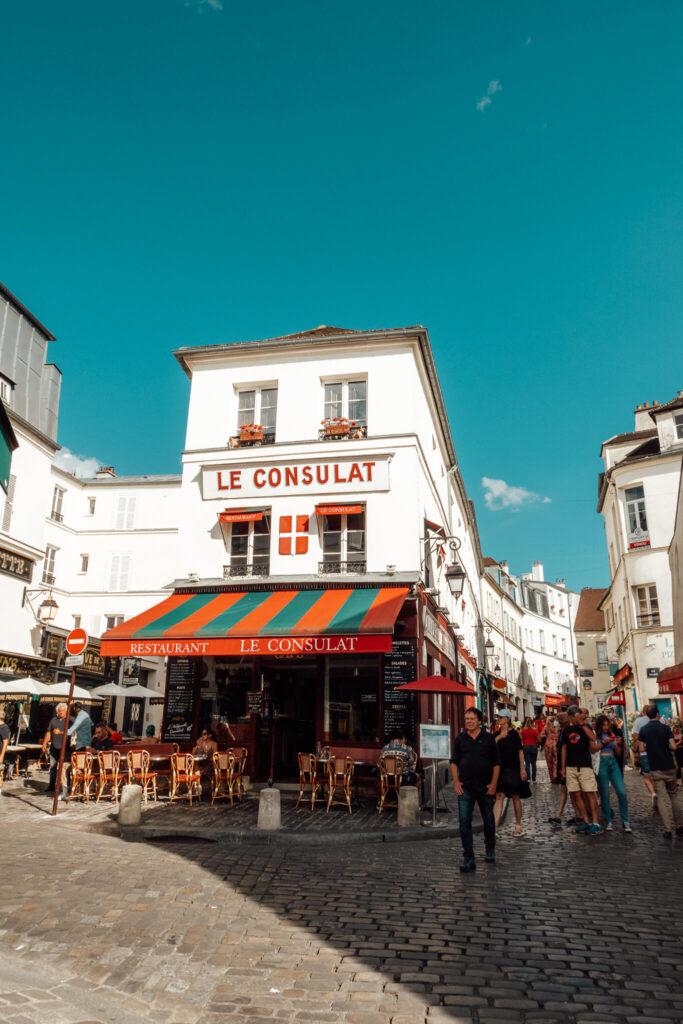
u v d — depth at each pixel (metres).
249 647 12.45
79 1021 3.62
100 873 6.90
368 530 15.02
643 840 9.23
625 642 28.19
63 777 11.82
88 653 23.14
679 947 4.90
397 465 15.28
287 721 15.17
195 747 13.66
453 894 6.29
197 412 16.77
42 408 21.14
